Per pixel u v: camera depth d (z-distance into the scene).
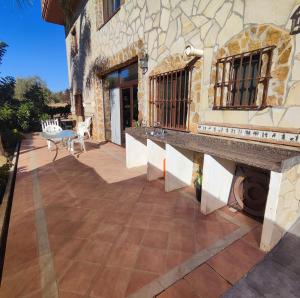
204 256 2.07
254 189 2.71
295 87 2.26
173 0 3.65
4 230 2.66
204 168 2.65
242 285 1.74
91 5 7.01
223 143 2.90
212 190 2.77
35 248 2.24
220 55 2.99
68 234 2.46
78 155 6.16
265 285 1.74
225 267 1.93
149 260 2.03
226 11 2.82
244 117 2.80
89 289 1.74
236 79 2.92
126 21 5.20
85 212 2.95
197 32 3.29
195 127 3.58
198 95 3.42
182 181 3.67
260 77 2.53
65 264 2.01
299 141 2.28
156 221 2.69
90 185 3.89
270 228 2.02
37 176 4.46
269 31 2.40
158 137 3.53
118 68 6.41
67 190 3.70
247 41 2.63
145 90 4.77
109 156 5.98
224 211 2.89
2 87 13.77
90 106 8.66
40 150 7.09
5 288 1.77
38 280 1.84
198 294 1.67
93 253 2.15
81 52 8.81
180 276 1.84
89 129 8.99
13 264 2.03
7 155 6.58
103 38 6.57
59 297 1.67
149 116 4.69
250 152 2.36
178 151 3.48
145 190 3.62
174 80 3.92
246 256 2.06
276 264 1.95
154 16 4.17
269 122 2.54
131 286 1.75
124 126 6.95
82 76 9.22
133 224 2.64
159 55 4.18
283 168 1.82
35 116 13.48
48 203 3.24
